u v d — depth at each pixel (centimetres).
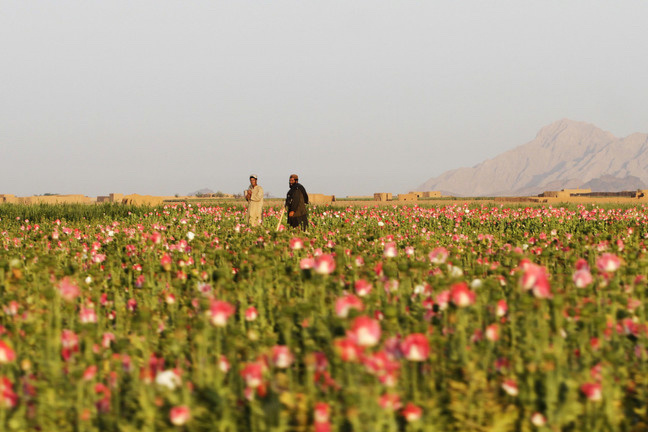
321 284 1122
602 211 5134
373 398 699
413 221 4378
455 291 896
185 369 926
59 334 926
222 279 1167
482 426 772
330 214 4922
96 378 865
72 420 775
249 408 784
